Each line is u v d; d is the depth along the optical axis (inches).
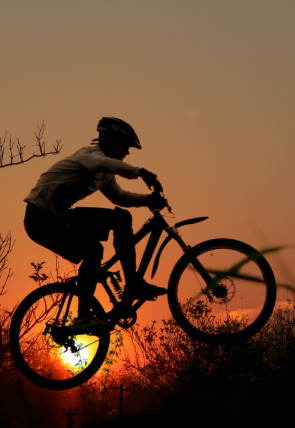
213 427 256.4
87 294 258.2
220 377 259.0
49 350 284.7
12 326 268.1
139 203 274.5
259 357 253.1
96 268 258.2
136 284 252.7
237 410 259.0
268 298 237.6
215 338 246.7
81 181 252.8
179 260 250.5
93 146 261.4
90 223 258.4
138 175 247.6
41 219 255.8
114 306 255.8
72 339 268.4
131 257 255.9
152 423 268.5
